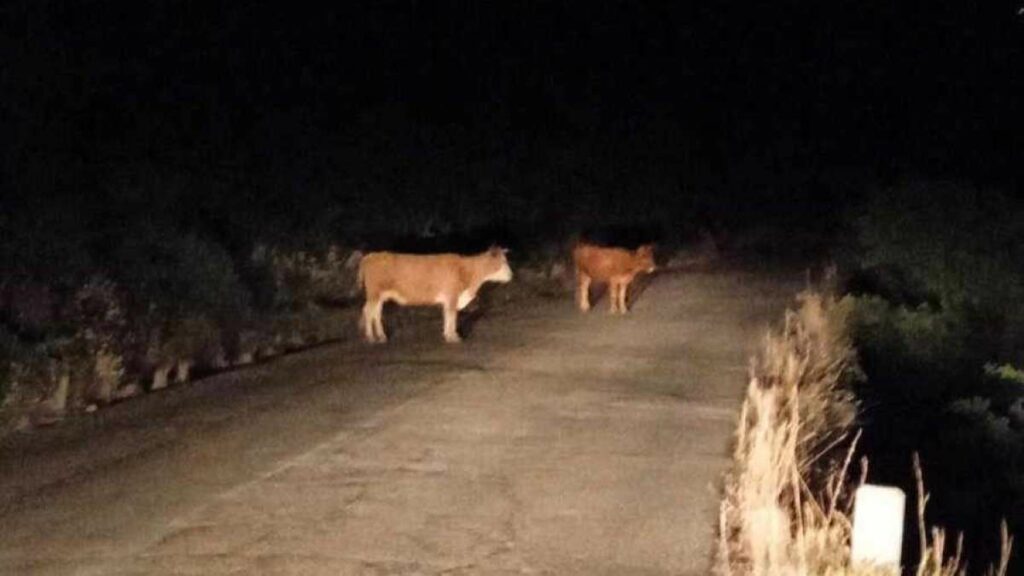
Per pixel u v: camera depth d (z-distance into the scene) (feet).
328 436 37.58
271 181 73.72
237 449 35.88
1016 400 71.31
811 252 115.65
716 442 37.37
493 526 28.94
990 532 47.75
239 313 55.16
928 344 73.97
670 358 53.21
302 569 25.99
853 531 25.79
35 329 44.16
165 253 54.29
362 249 73.00
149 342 48.44
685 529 28.78
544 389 45.73
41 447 36.19
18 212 52.34
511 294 76.89
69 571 25.82
